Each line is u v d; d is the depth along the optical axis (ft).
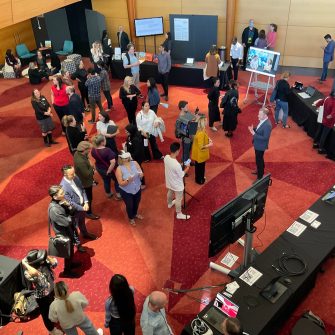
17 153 27.40
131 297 12.00
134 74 34.60
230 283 13.84
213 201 21.86
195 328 12.25
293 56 38.47
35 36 47.80
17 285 16.10
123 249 18.89
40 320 15.71
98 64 31.48
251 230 14.65
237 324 10.71
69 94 25.93
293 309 15.10
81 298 12.68
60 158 26.66
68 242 16.11
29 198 22.89
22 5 24.30
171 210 21.29
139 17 41.37
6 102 35.45
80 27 50.06
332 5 34.99
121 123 30.58
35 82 39.29
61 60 45.47
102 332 14.85
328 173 24.02
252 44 37.91
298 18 36.47
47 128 27.40
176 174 18.94
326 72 36.17
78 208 17.38
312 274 14.74
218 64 34.01
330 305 15.70
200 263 18.01
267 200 21.76
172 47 39.81
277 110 29.17
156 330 11.61
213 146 27.20
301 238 15.66
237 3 37.45
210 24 37.47
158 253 18.62
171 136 28.58
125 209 21.56
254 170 24.56
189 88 37.06
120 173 18.16
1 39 43.16
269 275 14.12
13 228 20.67
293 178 23.59
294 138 27.96
